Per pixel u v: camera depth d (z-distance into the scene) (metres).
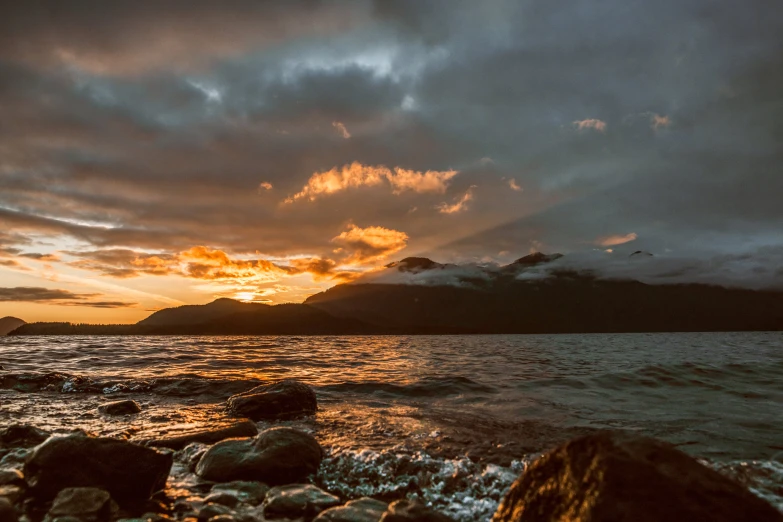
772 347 41.00
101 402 11.53
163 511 5.13
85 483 5.39
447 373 18.34
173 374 17.05
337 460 7.00
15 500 5.14
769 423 9.55
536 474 3.96
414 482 6.23
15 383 13.53
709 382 15.12
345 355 29.47
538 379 15.90
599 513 3.28
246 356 26.31
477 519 5.16
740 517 3.28
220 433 8.09
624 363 22.67
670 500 3.30
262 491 5.71
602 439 3.82
